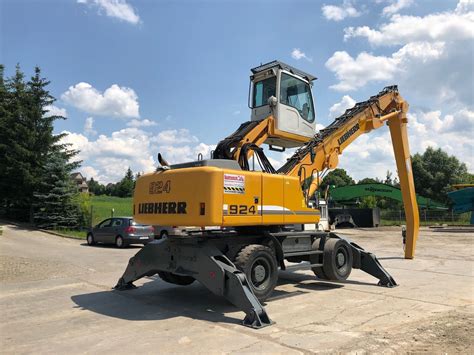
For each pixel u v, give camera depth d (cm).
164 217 749
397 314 667
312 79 1059
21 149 2706
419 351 486
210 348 514
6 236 2167
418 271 1132
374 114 1220
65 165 2731
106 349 517
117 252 1700
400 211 4381
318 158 999
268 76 965
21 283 980
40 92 2917
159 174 778
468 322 609
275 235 821
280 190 815
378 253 1602
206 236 776
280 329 593
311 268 902
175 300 803
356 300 782
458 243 2042
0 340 559
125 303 777
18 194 2786
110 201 6794
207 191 691
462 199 3105
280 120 934
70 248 1861
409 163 1413
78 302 787
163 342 541
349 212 3703
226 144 866
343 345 512
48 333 590
